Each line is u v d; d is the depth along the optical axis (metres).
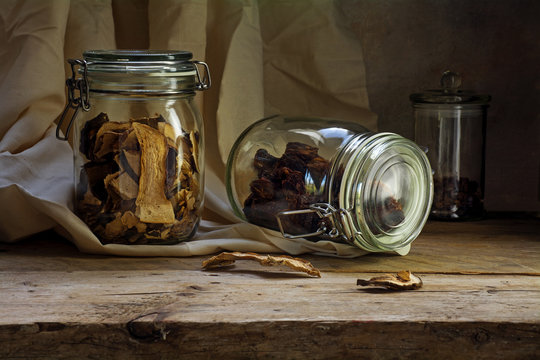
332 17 1.27
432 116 1.25
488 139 1.33
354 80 1.28
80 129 1.09
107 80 1.07
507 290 1.01
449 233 1.19
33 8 1.17
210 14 1.24
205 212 1.20
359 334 0.94
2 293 0.99
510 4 1.30
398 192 1.07
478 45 1.31
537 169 1.32
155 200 1.07
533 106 1.32
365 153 1.06
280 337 0.94
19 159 1.13
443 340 0.94
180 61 1.08
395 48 1.31
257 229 1.12
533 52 1.31
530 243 1.15
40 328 0.93
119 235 1.09
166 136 1.07
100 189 1.08
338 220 1.06
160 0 1.21
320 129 1.10
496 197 1.33
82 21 1.21
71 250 1.12
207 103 1.25
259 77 1.24
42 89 1.17
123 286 1.01
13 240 1.13
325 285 1.02
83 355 0.94
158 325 0.93
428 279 1.04
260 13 1.28
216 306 0.97
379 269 1.07
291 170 1.08
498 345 0.94
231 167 1.12
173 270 1.06
